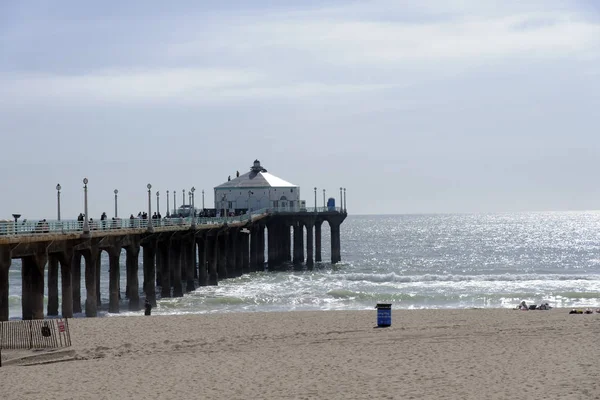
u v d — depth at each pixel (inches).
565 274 4847.4
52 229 2203.5
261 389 1193.4
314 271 4739.2
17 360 1461.6
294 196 5521.7
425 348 1513.3
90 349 1584.6
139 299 2972.4
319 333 1776.6
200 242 3698.3
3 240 1879.9
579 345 1480.1
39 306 2117.4
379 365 1347.2
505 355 1401.3
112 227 2630.4
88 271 2442.2
